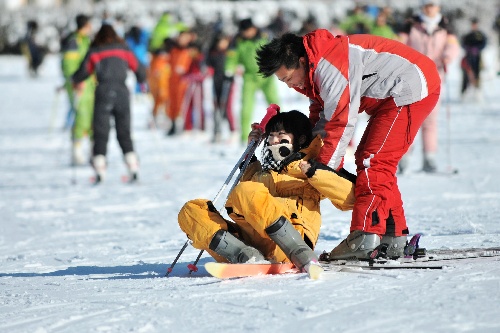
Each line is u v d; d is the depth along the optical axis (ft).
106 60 75.56
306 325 23.88
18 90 215.72
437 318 23.73
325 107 32.17
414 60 32.81
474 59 152.46
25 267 40.27
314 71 31.89
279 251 32.81
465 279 28.73
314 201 33.45
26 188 75.41
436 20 71.10
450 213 50.19
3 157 101.19
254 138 34.71
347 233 45.24
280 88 189.78
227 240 31.83
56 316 26.81
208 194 65.92
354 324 23.63
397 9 289.12
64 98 191.72
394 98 32.40
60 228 54.03
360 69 31.91
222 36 112.57
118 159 99.71
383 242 32.99
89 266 39.27
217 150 102.47
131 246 45.37
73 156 92.07
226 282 30.53
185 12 314.96
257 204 30.66
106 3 327.06
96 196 68.80
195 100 122.52
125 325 25.07
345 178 32.60
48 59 327.47
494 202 53.98
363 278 29.73
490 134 104.73
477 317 23.63
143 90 77.92
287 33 32.42
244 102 102.47
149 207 61.52
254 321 24.66
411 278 29.37
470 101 156.87
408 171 74.54
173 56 121.90
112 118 77.10
